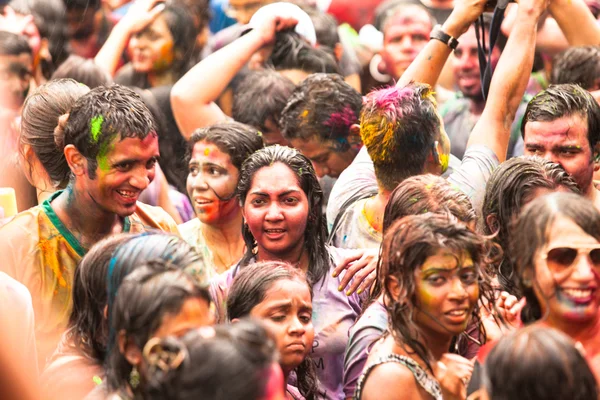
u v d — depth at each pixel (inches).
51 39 306.0
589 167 194.4
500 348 107.3
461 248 133.1
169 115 293.6
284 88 260.4
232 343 97.7
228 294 163.2
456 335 143.0
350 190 205.9
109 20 355.9
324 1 378.3
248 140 209.9
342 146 234.8
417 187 162.4
